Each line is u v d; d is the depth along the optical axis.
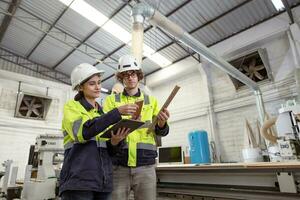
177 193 2.57
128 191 1.50
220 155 5.38
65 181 1.09
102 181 1.14
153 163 1.58
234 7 4.83
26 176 2.72
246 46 5.31
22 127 6.27
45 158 2.61
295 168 1.59
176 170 2.53
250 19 5.14
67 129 1.17
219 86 5.89
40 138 2.69
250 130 4.57
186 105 6.48
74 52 7.16
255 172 1.96
